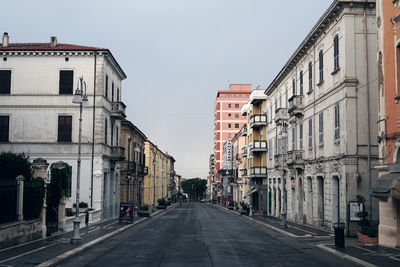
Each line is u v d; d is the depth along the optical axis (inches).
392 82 761.6
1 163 786.2
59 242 800.3
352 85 968.3
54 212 988.6
